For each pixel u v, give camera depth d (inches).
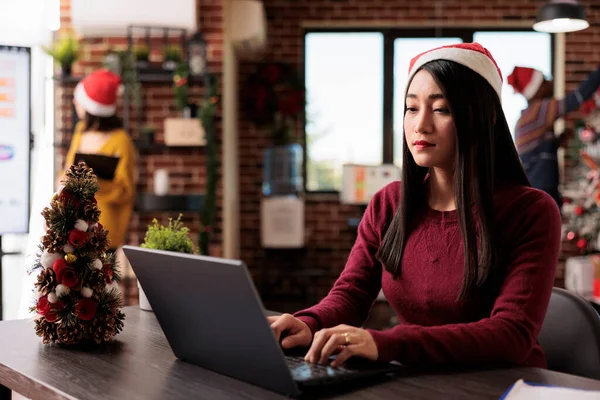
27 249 186.2
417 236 59.9
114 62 184.2
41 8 190.5
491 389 43.7
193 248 76.5
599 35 263.0
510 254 55.9
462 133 55.5
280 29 266.7
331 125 272.8
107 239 60.6
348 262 66.5
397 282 60.4
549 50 267.4
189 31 187.6
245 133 265.3
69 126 191.8
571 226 204.8
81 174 60.7
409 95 57.9
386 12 266.2
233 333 44.7
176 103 188.7
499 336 50.4
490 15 264.4
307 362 48.3
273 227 245.1
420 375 47.2
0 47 152.6
